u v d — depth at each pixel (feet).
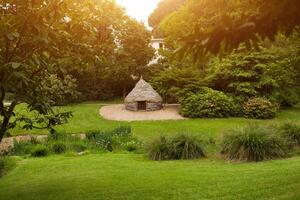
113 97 106.42
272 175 24.90
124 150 44.70
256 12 9.04
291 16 8.02
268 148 33.47
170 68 82.74
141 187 24.03
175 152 36.06
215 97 71.97
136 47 101.40
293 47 51.24
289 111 76.79
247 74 73.00
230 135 36.11
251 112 70.59
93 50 21.57
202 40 8.60
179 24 56.34
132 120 70.59
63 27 19.74
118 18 97.86
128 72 101.35
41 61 19.11
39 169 32.83
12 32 16.35
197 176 26.25
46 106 20.47
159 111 78.54
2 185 27.81
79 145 46.34
